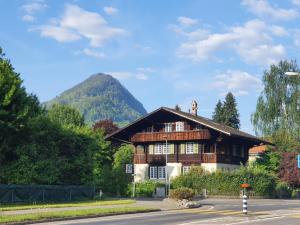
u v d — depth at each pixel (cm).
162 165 7356
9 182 4038
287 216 3106
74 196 4372
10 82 4041
